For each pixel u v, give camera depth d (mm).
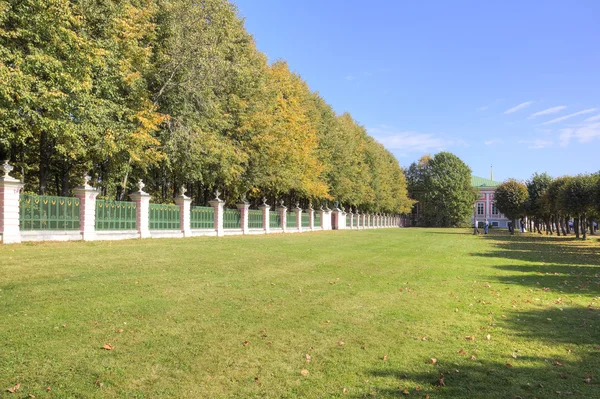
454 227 90625
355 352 6223
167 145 22594
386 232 50781
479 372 5590
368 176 60562
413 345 6609
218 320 7523
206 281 10992
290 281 11734
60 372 5113
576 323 8094
